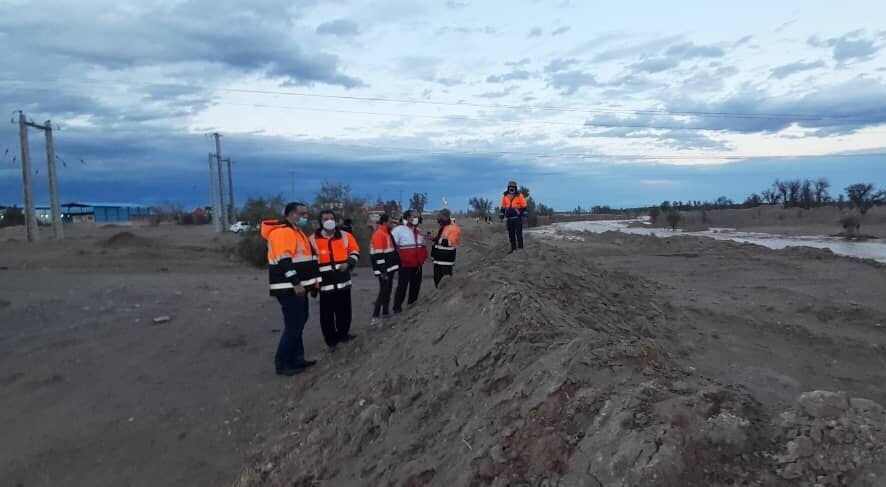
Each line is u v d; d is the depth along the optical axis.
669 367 4.71
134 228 66.94
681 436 3.43
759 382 5.36
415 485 4.21
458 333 6.37
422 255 11.13
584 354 4.60
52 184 38.66
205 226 75.69
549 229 70.94
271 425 6.67
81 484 5.51
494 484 3.69
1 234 53.28
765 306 11.98
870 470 3.15
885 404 6.87
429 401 5.39
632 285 12.17
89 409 7.16
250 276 22.03
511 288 6.69
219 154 58.62
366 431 5.40
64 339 10.24
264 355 9.38
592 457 3.53
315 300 15.09
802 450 3.35
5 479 5.57
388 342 7.58
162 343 10.04
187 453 6.08
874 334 10.25
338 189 31.12
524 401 4.35
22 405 7.29
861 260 22.72
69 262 26.48
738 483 3.21
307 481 5.15
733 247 29.31
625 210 149.88
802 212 77.88
